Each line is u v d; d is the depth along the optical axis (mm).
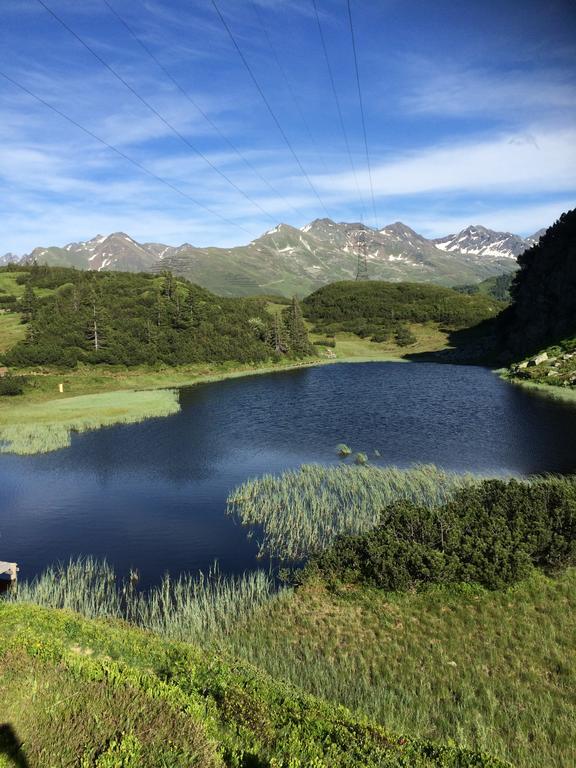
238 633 23062
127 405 80375
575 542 26109
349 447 55781
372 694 18094
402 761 12859
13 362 101375
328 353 157375
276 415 74312
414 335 173875
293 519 36750
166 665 17906
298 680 19172
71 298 144250
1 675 15586
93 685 14953
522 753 15406
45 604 25500
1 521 38031
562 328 106125
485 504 31469
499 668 19828
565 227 122250
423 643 21641
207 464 51406
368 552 27031
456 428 61312
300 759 12367
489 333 156875
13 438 60812
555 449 50688
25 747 12023
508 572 24984
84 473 49094
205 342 129750
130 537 34875
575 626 22031
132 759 11547
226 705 14859
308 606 25078
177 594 27016
